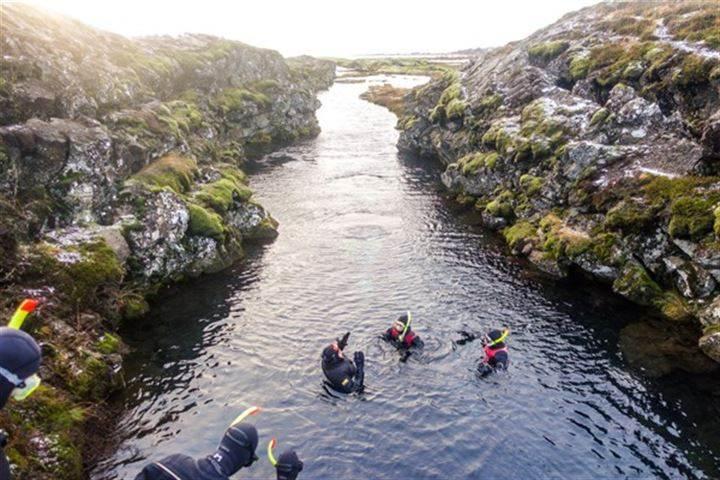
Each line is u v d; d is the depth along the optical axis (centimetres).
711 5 2659
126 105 2630
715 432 1230
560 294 1881
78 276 1512
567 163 2272
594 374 1434
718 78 2036
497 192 2770
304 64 9431
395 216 2728
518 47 3791
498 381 1387
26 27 2302
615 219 1953
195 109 3616
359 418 1241
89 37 3053
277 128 4822
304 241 2398
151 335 1619
